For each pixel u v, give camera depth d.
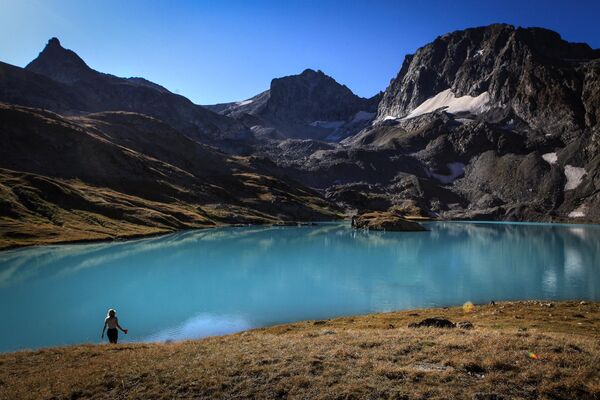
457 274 84.25
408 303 60.31
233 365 22.50
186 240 148.50
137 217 180.25
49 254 109.19
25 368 24.94
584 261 102.00
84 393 20.14
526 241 152.62
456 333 28.11
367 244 142.50
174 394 19.48
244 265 97.94
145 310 57.88
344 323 45.56
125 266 96.25
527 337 25.41
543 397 17.62
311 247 133.50
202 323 51.47
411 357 22.70
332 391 18.70
